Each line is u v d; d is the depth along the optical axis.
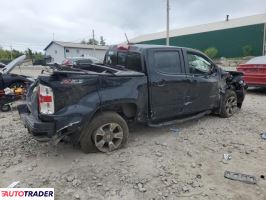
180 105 5.39
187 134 5.48
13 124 6.23
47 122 3.91
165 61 5.10
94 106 4.13
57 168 4.04
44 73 4.13
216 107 6.51
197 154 4.56
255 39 39.09
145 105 4.84
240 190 3.54
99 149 4.46
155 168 4.05
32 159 4.33
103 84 4.25
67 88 3.95
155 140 5.13
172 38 49.12
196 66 5.77
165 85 5.03
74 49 56.31
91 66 5.20
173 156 4.46
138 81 4.64
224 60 36.62
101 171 3.94
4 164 4.16
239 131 5.73
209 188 3.57
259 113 7.27
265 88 11.34
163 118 5.25
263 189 3.57
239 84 7.00
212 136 5.39
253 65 9.98
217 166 4.16
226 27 42.31
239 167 4.14
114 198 3.36
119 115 4.56
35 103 4.17
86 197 3.38
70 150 4.63
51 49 57.88
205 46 44.81
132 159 4.32
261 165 4.22
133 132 5.56
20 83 8.27
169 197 3.38
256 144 5.05
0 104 7.70
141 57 4.81
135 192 3.48
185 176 3.84
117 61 5.41
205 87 5.85
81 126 4.08
